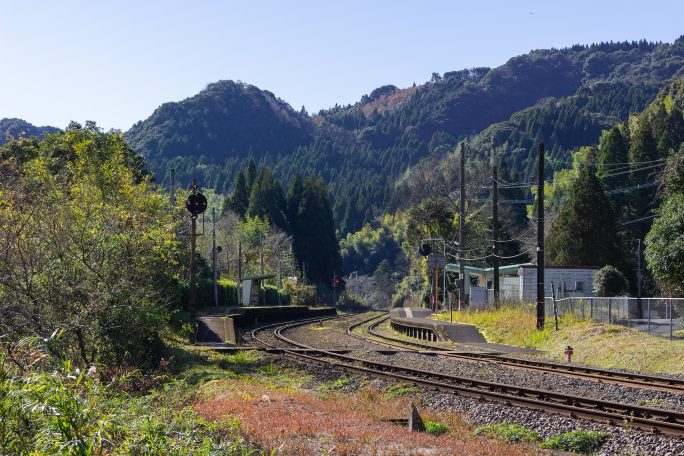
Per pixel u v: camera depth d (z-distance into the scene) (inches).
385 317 2484.0
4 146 1802.4
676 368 811.4
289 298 3208.7
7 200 774.5
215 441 354.6
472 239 2876.5
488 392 602.9
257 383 725.3
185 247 1648.6
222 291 2422.5
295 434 426.0
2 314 614.2
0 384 286.2
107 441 280.4
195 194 1184.2
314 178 4685.0
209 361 872.9
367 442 414.0
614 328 1060.5
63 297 655.1
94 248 700.7
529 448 425.1
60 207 753.0
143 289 719.7
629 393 619.2
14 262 658.2
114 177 1412.4
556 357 1026.7
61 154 1748.3
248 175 4645.7
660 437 431.2
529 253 3221.0
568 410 514.0
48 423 266.1
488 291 2119.8
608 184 3002.0
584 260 2413.9
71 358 626.2
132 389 573.9
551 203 4343.0
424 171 4810.5
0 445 264.4
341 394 673.0
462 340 1284.4
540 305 1257.4
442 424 496.7
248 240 3732.8
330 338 1411.2
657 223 1363.2
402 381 707.4
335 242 4643.2
